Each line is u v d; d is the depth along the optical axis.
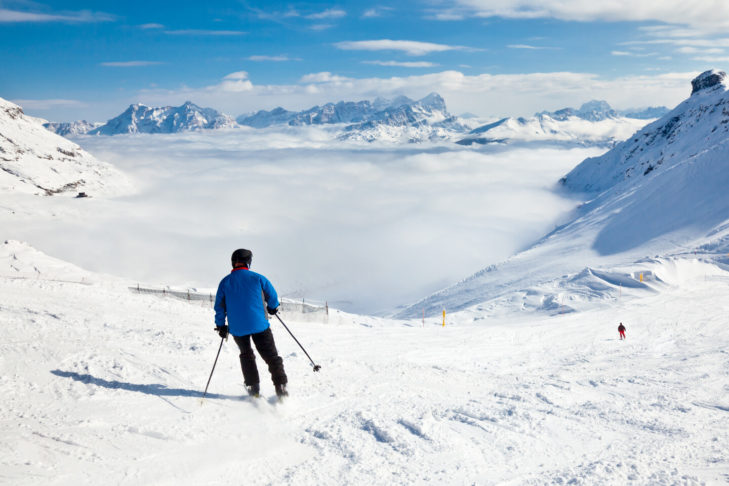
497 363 13.24
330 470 3.29
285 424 4.14
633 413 4.96
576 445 3.95
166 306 10.94
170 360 5.42
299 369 6.01
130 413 3.81
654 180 116.31
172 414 3.93
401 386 5.79
